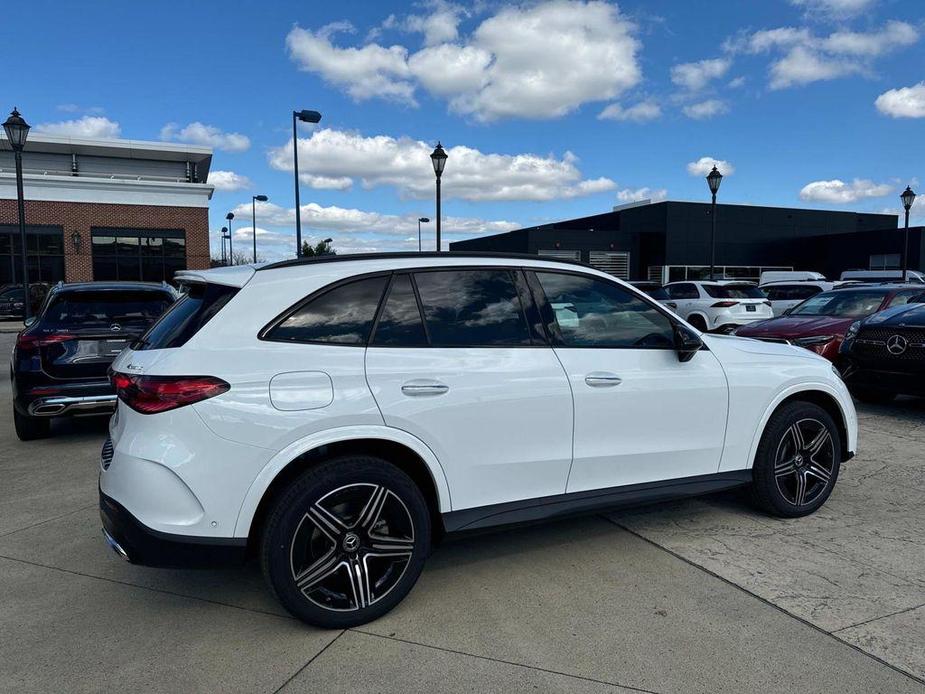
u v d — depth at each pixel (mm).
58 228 30031
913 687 2623
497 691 2637
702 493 4023
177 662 2865
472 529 3342
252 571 3797
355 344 3148
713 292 17484
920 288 9477
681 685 2656
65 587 3584
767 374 4191
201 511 2861
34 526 4453
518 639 3006
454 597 3410
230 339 2971
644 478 3824
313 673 2773
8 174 29094
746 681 2674
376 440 3154
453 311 3408
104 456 3307
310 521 2992
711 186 22266
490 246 43031
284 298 3096
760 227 40906
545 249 38375
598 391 3607
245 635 3086
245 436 2877
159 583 3637
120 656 2914
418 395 3170
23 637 3076
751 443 4176
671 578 3584
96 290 6805
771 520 4406
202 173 41500
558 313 3662
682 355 3834
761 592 3408
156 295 7129
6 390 10055
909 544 3996
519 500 3475
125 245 31125
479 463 3336
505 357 3422
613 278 3854
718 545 4012
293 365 2992
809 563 3740
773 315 18578
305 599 3006
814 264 41438
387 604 3160
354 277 3242
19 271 29703
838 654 2850
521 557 3889
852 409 4570
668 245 38906
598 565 3762
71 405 6258
